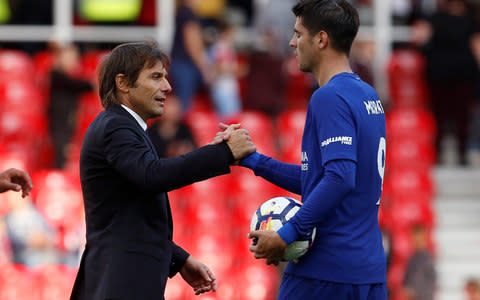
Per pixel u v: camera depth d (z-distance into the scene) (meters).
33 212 32.84
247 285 33.12
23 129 39.50
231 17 46.12
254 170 16.09
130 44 14.66
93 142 14.20
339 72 14.77
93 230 14.29
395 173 39.00
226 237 35.38
